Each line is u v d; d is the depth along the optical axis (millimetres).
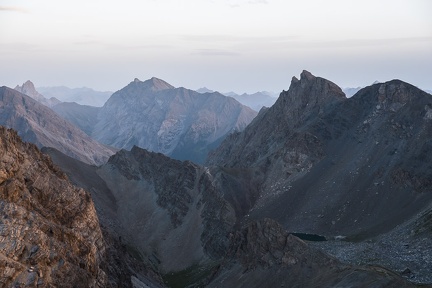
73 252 90812
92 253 97625
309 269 139500
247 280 150500
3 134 93250
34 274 73688
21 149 100375
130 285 123875
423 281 129750
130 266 154625
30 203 89062
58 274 79812
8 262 71062
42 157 113125
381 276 117188
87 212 107500
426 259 151375
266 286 142500
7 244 73750
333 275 130000
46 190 98562
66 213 101188
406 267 145875
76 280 83750
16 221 78125
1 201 79750
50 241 82812
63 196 102688
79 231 101312
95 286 90625
